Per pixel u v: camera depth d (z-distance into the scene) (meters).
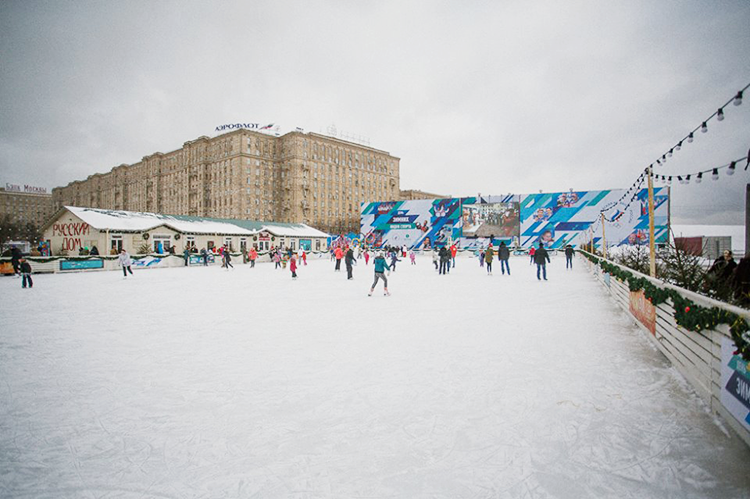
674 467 2.56
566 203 47.31
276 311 8.68
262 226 43.94
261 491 2.38
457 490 2.36
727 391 3.04
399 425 3.18
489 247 18.91
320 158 87.94
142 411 3.53
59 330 6.86
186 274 20.92
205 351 5.45
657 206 41.12
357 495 2.32
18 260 18.14
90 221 28.66
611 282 10.39
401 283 14.56
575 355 5.03
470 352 5.22
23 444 2.98
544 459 2.68
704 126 4.82
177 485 2.46
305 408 3.53
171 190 100.12
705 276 5.78
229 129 95.94
